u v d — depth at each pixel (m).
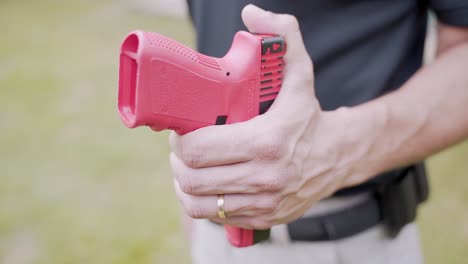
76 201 3.28
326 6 0.95
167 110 0.70
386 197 1.08
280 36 0.80
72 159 3.78
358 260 1.10
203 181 0.78
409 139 0.95
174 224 3.02
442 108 0.96
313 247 1.07
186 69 0.70
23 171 3.65
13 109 4.65
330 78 1.01
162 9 7.29
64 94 4.96
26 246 2.89
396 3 0.98
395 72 1.05
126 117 0.69
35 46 6.41
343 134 0.88
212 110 0.76
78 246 2.87
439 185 3.11
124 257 2.77
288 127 0.78
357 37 0.98
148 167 3.64
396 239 1.14
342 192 1.04
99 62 5.77
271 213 0.84
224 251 1.17
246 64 0.78
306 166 0.84
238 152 0.76
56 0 8.68
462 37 1.02
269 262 1.10
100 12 7.82
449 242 2.64
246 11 0.81
